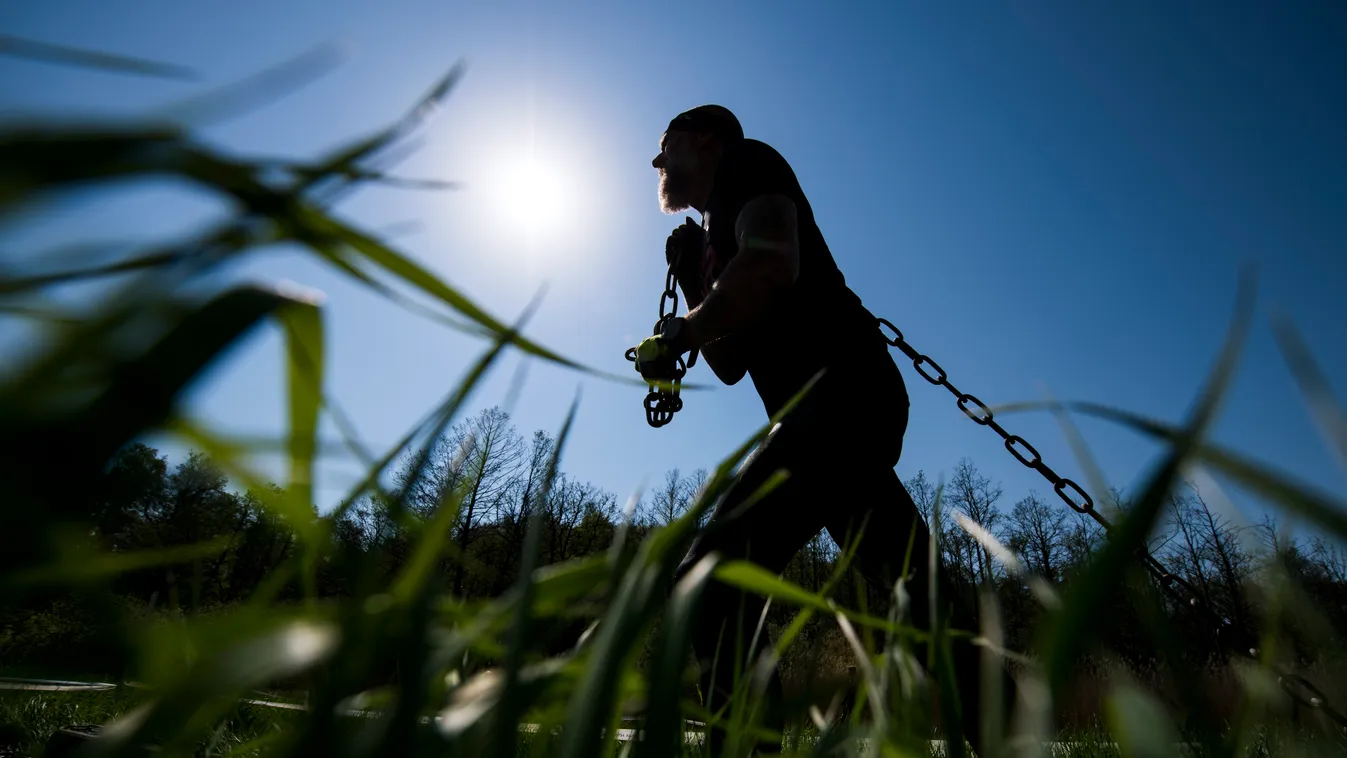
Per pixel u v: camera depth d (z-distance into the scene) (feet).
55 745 5.94
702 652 5.48
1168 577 4.36
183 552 0.87
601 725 0.88
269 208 0.56
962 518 1.42
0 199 0.34
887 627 1.67
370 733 0.84
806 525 6.47
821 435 6.57
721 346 8.17
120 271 0.51
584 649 1.33
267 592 0.97
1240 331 0.64
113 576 0.75
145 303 0.51
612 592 1.17
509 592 1.06
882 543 6.46
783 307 7.30
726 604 5.56
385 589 0.98
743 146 7.93
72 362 0.47
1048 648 0.81
